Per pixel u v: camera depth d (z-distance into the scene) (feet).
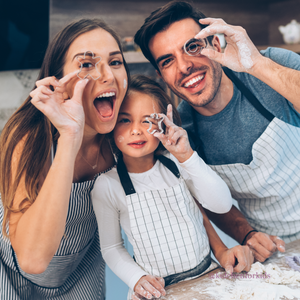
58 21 7.28
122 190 2.66
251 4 7.76
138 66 7.29
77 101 2.02
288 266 2.47
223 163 3.23
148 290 2.21
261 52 3.16
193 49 2.74
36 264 1.91
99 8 7.46
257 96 3.04
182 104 3.45
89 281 3.27
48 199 1.90
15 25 7.06
